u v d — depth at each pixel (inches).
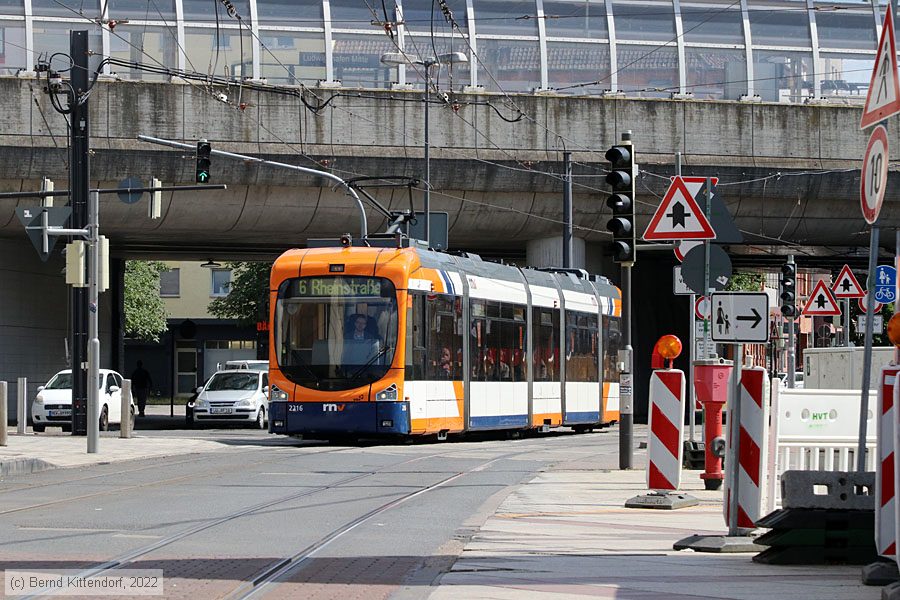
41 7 1785.2
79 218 1418.6
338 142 1852.9
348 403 1220.5
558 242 2016.5
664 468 691.4
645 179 1943.9
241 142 1822.1
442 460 1042.1
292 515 645.9
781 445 645.3
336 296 1240.2
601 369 1686.8
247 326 3624.5
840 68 2028.8
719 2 2009.1
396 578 445.1
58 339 2117.4
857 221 2053.4
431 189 1893.5
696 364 808.9
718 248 660.1
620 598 405.4
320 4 1865.2
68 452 1112.8
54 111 1761.8
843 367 1141.7
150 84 1795.0
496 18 1927.9
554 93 1927.9
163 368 4018.2
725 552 516.7
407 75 1882.4
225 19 1827.0
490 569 468.1
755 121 1975.9
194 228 1895.9
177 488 790.5
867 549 486.9
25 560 475.2
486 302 1378.0
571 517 645.9
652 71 1973.4
